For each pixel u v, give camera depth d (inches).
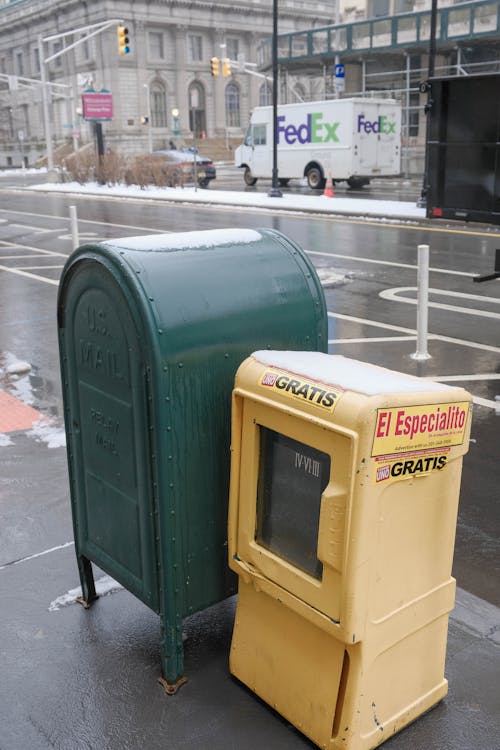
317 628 110.0
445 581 115.5
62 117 3508.9
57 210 1057.5
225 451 123.3
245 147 1375.5
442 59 1320.1
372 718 110.6
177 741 115.0
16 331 384.5
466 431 109.2
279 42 1437.0
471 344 346.6
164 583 121.1
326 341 136.9
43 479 207.0
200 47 3447.3
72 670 130.6
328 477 104.0
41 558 166.4
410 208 885.2
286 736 115.6
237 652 125.5
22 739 116.0
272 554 114.4
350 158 1167.0
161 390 113.0
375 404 95.8
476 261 557.6
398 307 425.7
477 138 400.5
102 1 3070.9
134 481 123.2
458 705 121.6
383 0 1450.5
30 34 3617.1
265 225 797.9
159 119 3356.3
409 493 104.9
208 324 117.6
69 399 136.6
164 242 123.9
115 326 118.3
